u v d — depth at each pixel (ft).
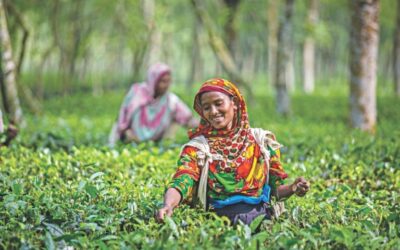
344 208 16.61
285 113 57.72
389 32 123.95
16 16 42.93
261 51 166.20
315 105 75.25
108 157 23.32
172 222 13.51
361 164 22.61
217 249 12.66
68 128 37.06
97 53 102.58
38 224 14.66
